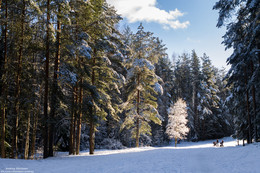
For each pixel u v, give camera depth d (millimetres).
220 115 46531
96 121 14828
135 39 24703
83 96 18016
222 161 9844
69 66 13555
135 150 19844
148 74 25297
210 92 45219
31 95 13703
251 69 18453
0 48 13758
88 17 15758
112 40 19906
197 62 47562
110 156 13578
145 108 25125
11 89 15797
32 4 10836
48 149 13195
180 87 49125
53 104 12250
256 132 17203
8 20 11500
